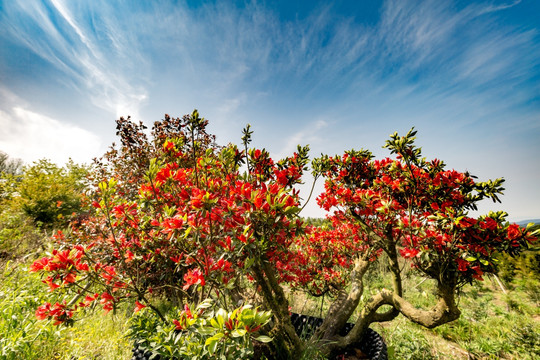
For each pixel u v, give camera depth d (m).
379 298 2.88
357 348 2.80
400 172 2.85
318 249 4.75
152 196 2.20
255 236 1.91
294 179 2.60
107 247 3.25
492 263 1.88
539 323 5.24
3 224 6.29
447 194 2.38
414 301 5.88
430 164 2.57
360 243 4.24
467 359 3.70
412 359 3.37
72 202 9.27
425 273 2.46
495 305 6.48
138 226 2.59
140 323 2.25
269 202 1.62
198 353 1.58
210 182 1.97
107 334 2.89
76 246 1.99
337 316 3.01
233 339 1.30
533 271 7.97
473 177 2.37
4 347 2.10
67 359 2.35
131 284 2.20
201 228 1.85
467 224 1.93
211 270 1.82
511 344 4.09
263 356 2.18
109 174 6.16
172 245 2.25
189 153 5.04
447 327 4.63
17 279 3.66
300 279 4.11
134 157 5.74
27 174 9.45
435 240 2.21
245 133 2.53
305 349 2.33
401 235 3.00
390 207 2.71
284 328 2.23
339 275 4.45
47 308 1.92
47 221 8.38
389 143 2.60
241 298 2.84
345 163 3.33
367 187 3.39
